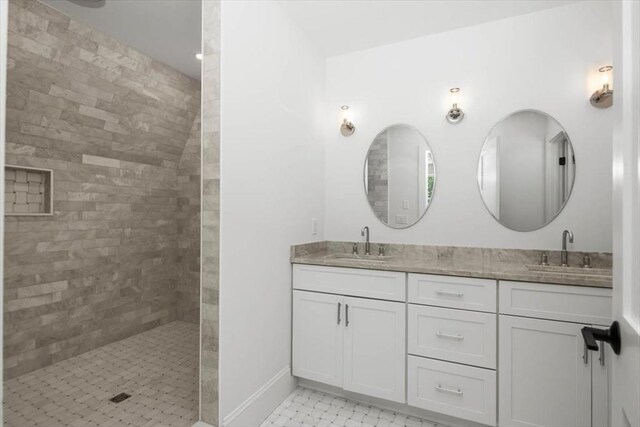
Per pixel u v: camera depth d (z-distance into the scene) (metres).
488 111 2.32
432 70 2.49
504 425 1.70
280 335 2.14
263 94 1.99
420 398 1.89
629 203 0.65
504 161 2.27
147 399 2.07
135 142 3.07
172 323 3.55
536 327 1.65
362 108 2.72
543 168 2.17
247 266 1.84
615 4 0.71
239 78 1.78
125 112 2.82
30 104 2.25
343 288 2.11
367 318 2.03
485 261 2.25
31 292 2.44
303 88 2.47
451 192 2.42
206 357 1.67
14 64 2.06
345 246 2.74
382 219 2.63
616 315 0.70
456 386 1.81
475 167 2.36
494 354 1.73
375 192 2.66
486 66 2.33
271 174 2.07
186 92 3.19
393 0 2.10
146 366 2.54
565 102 2.12
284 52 2.22
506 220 2.26
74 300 2.71
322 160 2.78
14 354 2.34
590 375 1.54
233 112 1.74
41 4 2.03
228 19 1.71
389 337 1.97
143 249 3.29
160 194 3.46
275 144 2.12
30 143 2.38
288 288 2.25
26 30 2.02
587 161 2.07
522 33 2.24
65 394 2.13
